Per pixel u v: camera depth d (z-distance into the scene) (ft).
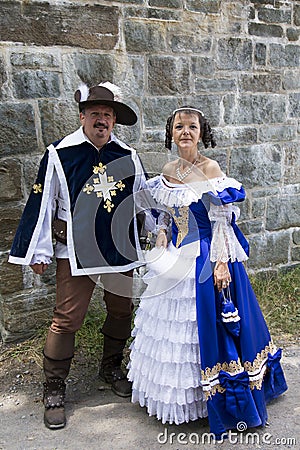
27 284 10.56
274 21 12.71
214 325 7.47
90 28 10.28
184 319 7.45
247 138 12.92
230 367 7.59
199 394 7.70
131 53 10.88
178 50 11.44
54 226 8.02
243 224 13.35
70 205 7.72
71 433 7.98
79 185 7.69
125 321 8.98
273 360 8.43
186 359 7.46
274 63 12.95
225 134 12.55
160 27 11.11
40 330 10.77
